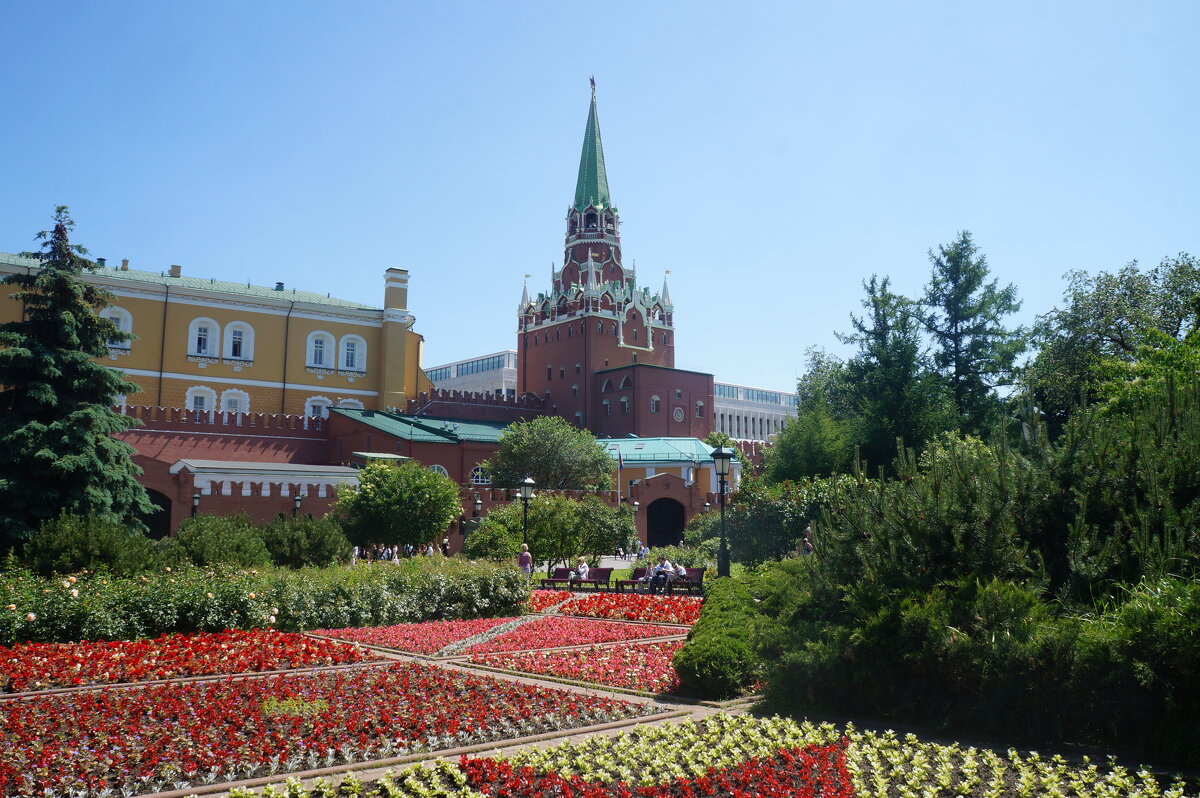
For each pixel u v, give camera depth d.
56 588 16.56
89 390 34.31
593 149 94.88
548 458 58.81
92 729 9.68
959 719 9.78
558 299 91.19
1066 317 49.44
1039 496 11.05
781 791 7.44
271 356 69.69
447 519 42.00
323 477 49.00
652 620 21.31
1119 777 7.57
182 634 17.41
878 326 56.41
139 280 64.62
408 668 13.93
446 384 147.12
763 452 66.44
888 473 46.41
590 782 7.86
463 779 7.84
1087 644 8.86
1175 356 27.20
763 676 11.49
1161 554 9.72
